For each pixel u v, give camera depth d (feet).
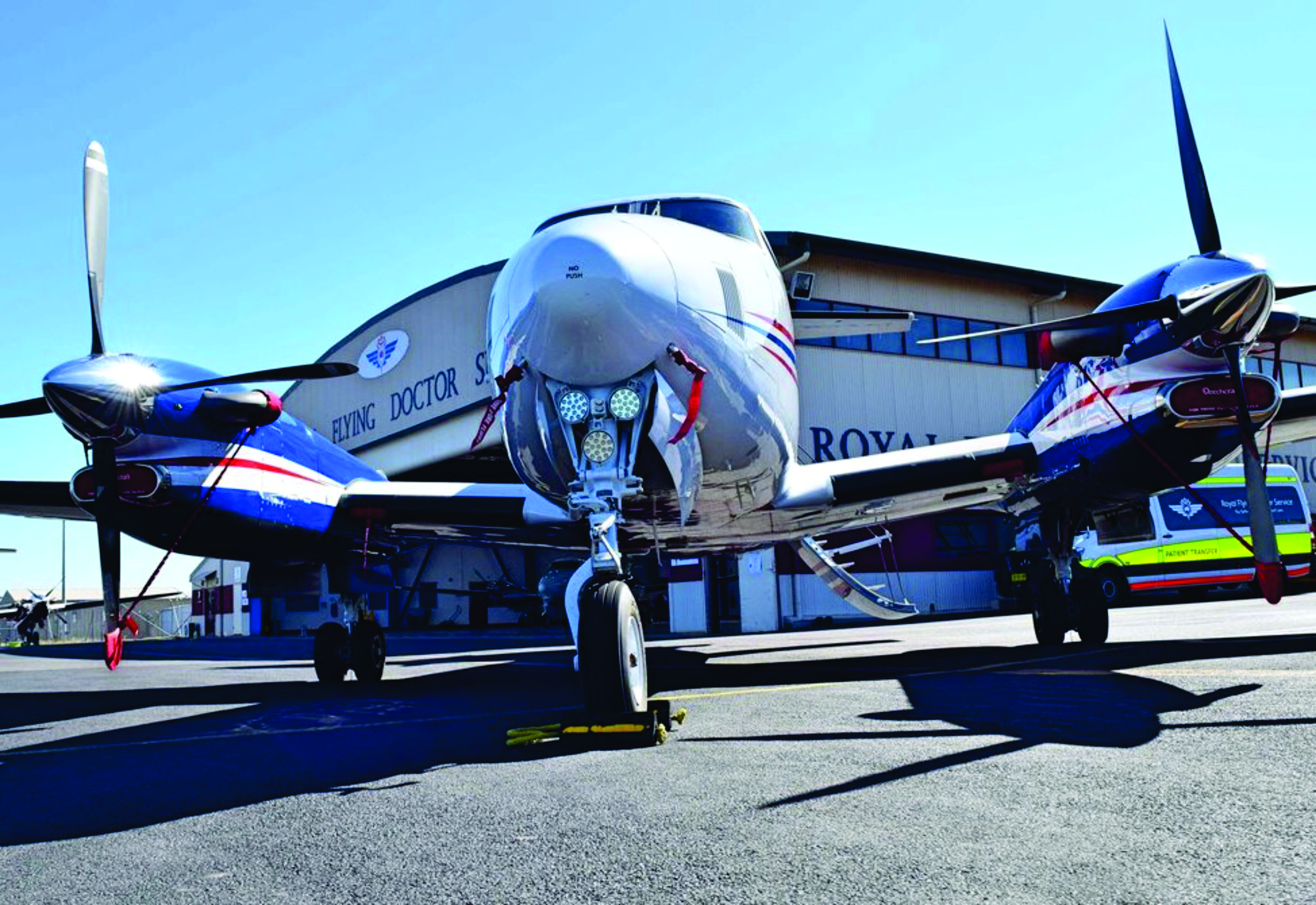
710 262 19.53
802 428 77.71
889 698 19.51
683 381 18.49
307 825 10.91
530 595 122.83
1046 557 31.86
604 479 17.95
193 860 9.68
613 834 9.81
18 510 29.73
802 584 73.82
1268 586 21.83
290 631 146.20
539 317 17.21
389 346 105.19
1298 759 11.63
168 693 30.32
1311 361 106.83
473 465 103.91
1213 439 24.77
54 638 180.24
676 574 75.41
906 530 78.38
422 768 14.12
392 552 31.68
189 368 24.57
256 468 26.20
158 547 26.43
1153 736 13.65
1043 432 29.04
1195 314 22.39
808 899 7.61
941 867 8.20
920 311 84.64
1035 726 14.90
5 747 18.85
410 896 8.24
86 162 24.62
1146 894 7.35
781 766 12.75
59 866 9.66
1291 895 7.17
